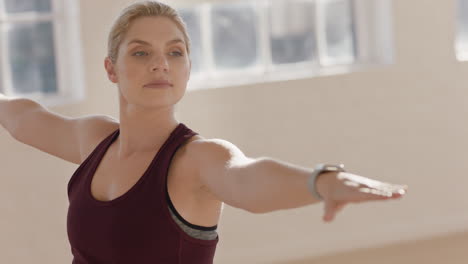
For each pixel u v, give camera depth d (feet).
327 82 15.61
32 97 14.60
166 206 4.78
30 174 13.99
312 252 15.70
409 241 16.37
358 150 15.88
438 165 16.46
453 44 16.34
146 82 5.07
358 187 3.38
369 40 16.47
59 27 14.66
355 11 16.38
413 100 16.19
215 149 4.74
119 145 5.51
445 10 16.25
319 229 15.75
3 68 14.40
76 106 14.14
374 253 15.69
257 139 15.23
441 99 16.35
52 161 14.11
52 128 6.45
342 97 15.72
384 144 16.06
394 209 16.22
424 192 16.40
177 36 5.17
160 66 5.05
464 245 15.87
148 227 4.77
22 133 6.66
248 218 15.25
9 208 13.92
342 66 16.26
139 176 5.04
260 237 15.34
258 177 4.10
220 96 14.96
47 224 14.17
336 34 16.30
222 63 15.57
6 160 13.84
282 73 15.90
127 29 5.17
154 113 5.19
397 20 16.02
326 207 3.45
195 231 4.92
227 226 15.12
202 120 14.88
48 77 14.70
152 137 5.20
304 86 15.46
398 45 16.03
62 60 14.70
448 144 16.48
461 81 16.44
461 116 16.52
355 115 15.81
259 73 15.76
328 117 15.66
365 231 16.06
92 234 5.03
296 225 15.58
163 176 4.83
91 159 5.61
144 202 4.81
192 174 4.82
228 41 15.56
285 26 15.92
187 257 4.86
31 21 14.52
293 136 15.44
